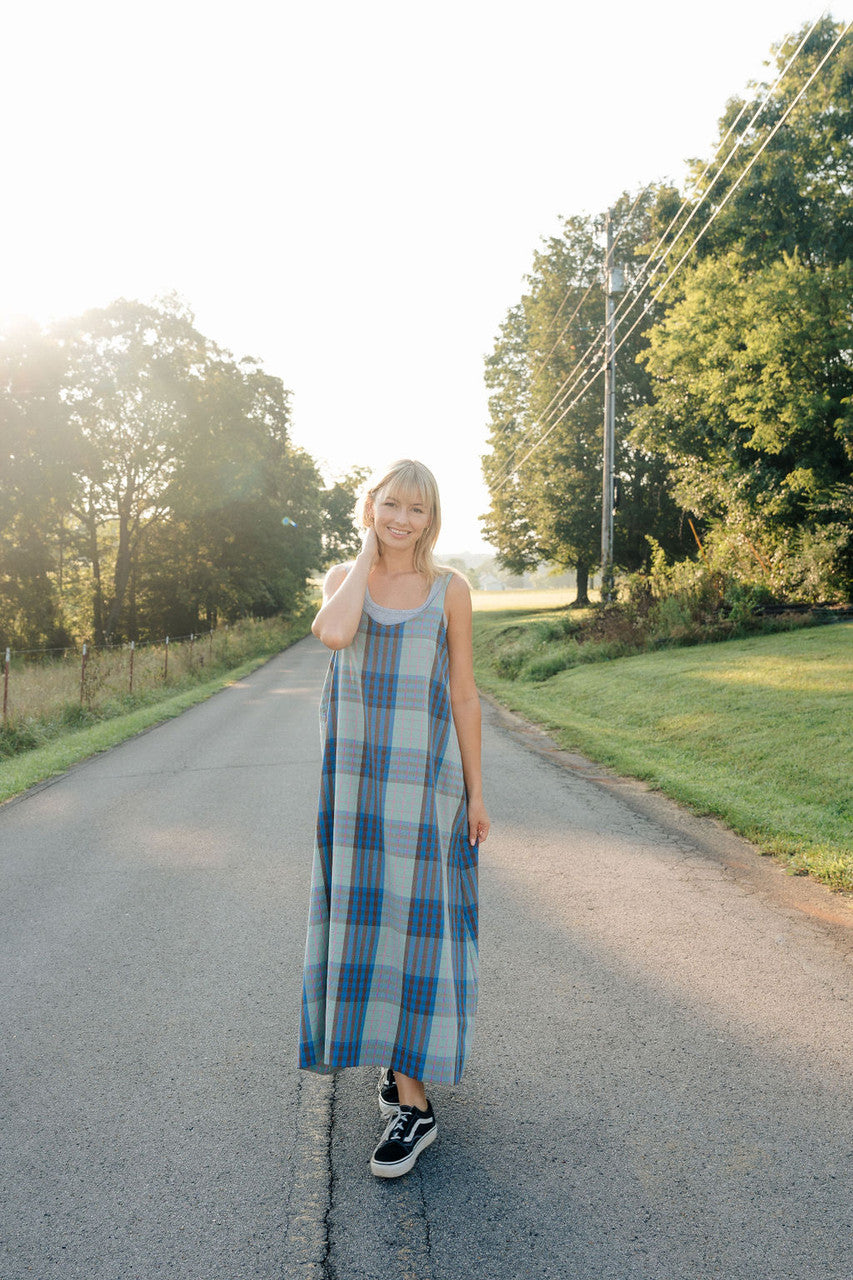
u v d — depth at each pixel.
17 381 35.53
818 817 5.87
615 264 24.77
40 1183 2.32
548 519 40.91
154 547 47.41
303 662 30.56
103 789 8.42
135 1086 2.83
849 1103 2.60
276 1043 3.12
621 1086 2.73
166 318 40.16
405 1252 2.02
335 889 2.35
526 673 18.12
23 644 38.31
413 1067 2.33
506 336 48.62
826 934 3.99
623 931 4.09
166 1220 2.15
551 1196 2.21
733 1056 2.90
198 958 3.95
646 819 6.30
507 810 6.67
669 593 19.06
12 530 37.53
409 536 2.33
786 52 25.33
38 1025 3.31
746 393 25.64
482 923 4.26
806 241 26.16
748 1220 2.09
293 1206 2.20
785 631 16.34
